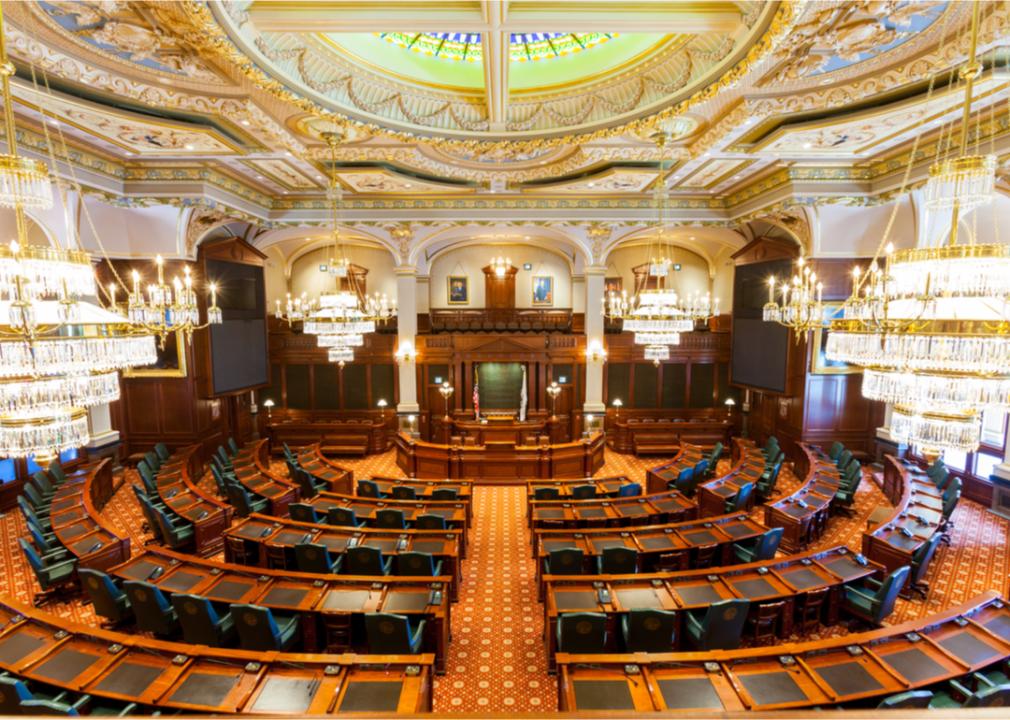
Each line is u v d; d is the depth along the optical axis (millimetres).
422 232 15109
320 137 8281
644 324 9719
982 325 3416
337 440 15922
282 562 7320
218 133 8328
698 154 8719
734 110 7004
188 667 4262
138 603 5773
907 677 4160
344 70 6273
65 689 4109
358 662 4254
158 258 5516
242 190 11969
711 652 4344
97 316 4461
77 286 4117
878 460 12906
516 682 5758
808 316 6453
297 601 5633
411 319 15570
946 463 11609
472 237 17688
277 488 10367
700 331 18281
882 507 10320
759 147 9086
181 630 6203
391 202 13719
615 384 17391
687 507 8969
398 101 6793
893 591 6000
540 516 8602
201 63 5828
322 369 17281
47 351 3770
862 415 13047
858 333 4070
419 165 9984
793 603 6098
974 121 7586
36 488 9594
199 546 8617
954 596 7277
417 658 4328
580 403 17125
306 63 5820
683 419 17359
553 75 6883
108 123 7789
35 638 4590
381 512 8438
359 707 3885
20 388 3828
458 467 12828
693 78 5930
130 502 11031
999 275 3445
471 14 4625
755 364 14805
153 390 12859
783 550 8734
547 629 5863
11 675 4215
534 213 13867
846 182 10711
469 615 7062
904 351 3713
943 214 10383
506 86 6109
